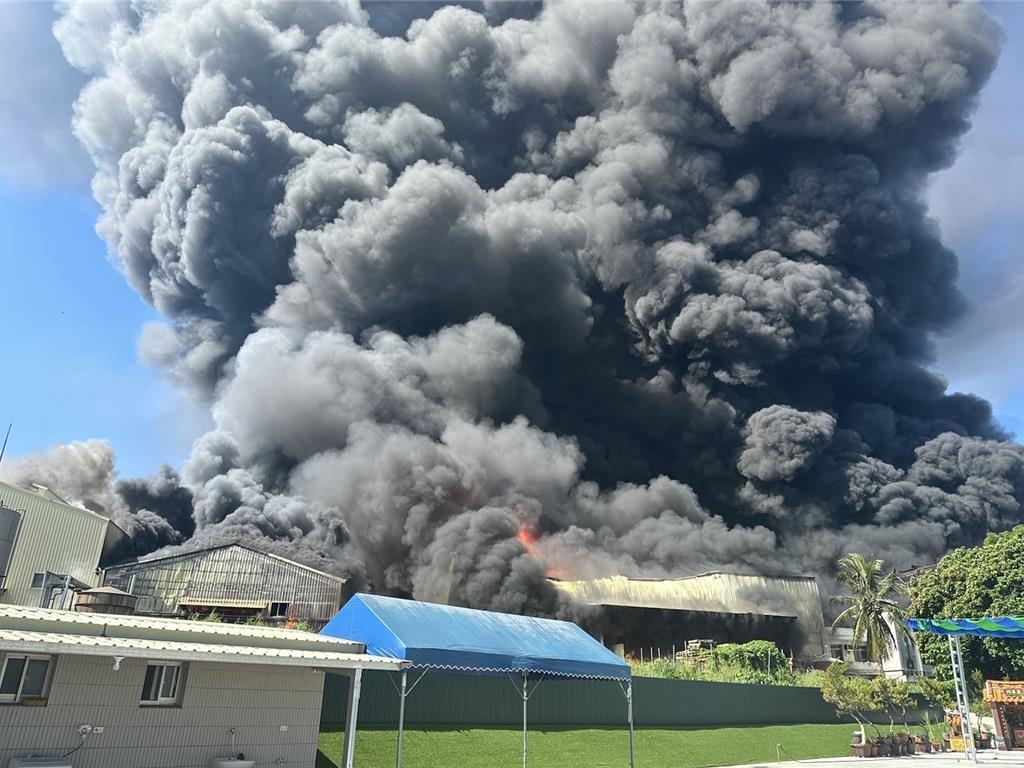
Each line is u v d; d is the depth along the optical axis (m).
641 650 65.25
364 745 17.77
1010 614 37.09
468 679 22.17
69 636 10.40
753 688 33.69
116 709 11.41
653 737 25.61
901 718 37.69
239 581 49.19
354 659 12.78
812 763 25.08
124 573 48.66
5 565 31.17
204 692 12.45
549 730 23.23
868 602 50.66
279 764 13.09
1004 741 33.44
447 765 18.05
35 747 10.50
